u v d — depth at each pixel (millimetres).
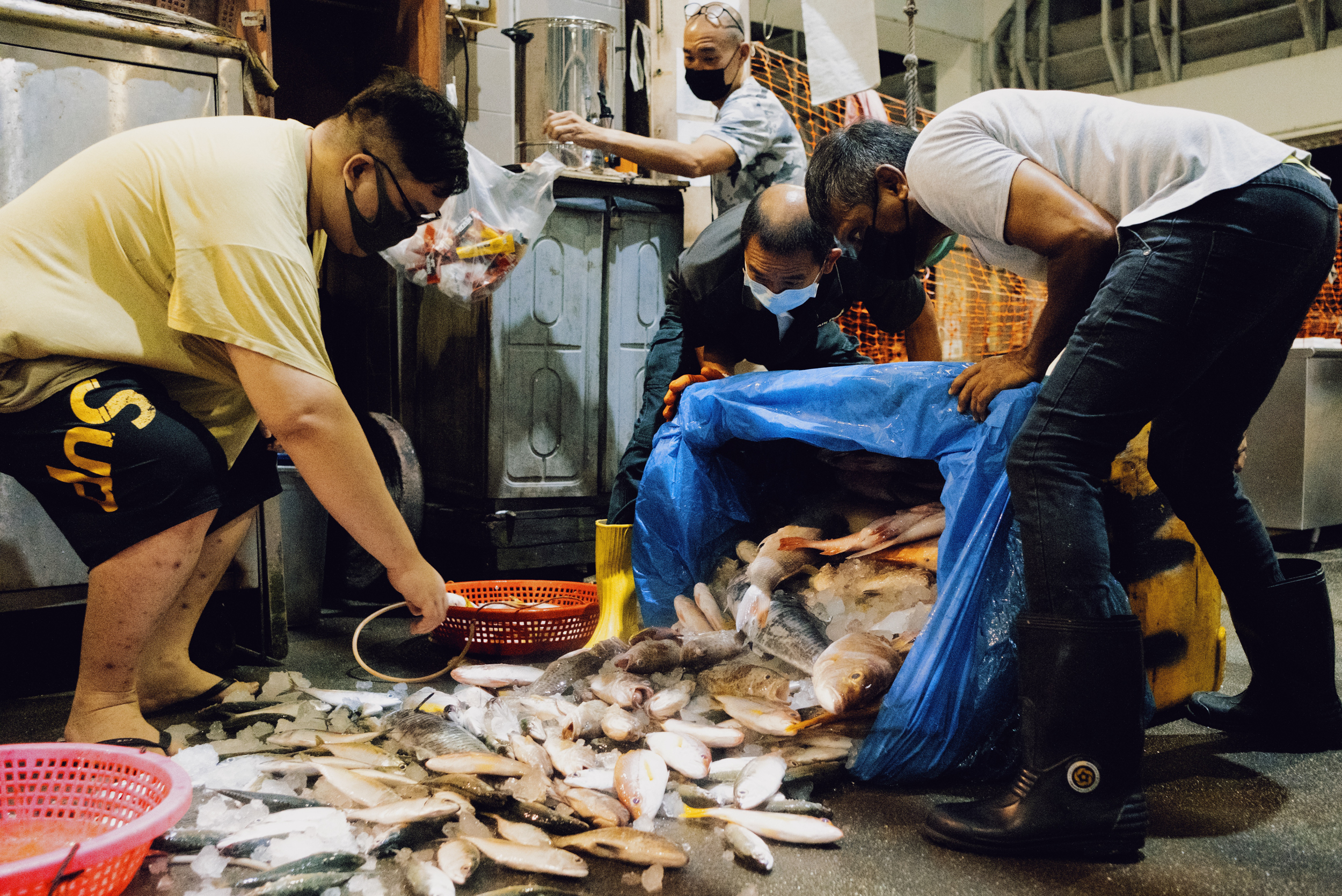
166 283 1728
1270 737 2014
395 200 1757
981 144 1573
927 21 9141
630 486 2686
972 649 1739
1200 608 2109
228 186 1627
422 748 1784
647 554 2469
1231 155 1498
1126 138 1550
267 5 3119
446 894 1300
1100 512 1509
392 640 2955
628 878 1422
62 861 1104
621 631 2496
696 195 3896
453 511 3562
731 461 2520
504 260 3012
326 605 3451
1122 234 1525
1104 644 1449
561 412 3508
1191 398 1826
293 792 1655
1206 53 8602
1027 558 1525
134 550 1744
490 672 2230
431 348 3717
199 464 1778
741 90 3094
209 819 1528
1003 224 1563
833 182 1751
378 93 1704
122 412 1707
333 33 4176
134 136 1738
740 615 2102
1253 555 1915
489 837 1491
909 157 1656
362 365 4188
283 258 1627
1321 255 1573
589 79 3492
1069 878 1414
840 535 2248
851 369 1984
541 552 3473
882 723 1750
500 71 4141
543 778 1666
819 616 2133
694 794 1646
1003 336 5617
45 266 1688
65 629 2918
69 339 1682
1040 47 9531
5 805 1452
